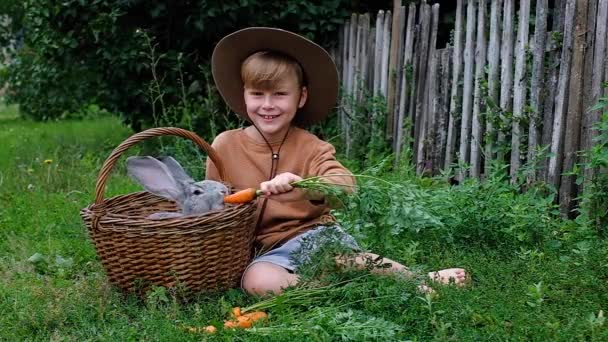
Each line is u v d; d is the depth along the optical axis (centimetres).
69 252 267
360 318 204
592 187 264
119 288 226
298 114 256
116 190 343
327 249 222
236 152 246
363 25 392
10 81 732
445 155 344
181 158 354
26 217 306
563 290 219
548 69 294
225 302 217
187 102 426
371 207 220
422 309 207
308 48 240
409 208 218
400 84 368
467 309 206
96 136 575
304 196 226
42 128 668
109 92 451
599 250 239
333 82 246
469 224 257
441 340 194
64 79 502
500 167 286
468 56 325
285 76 237
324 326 200
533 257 239
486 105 317
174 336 201
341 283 221
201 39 430
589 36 275
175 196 229
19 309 219
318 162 239
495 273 231
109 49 426
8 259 263
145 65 418
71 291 232
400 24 367
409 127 357
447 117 343
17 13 684
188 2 413
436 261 241
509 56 306
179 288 219
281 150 243
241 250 227
